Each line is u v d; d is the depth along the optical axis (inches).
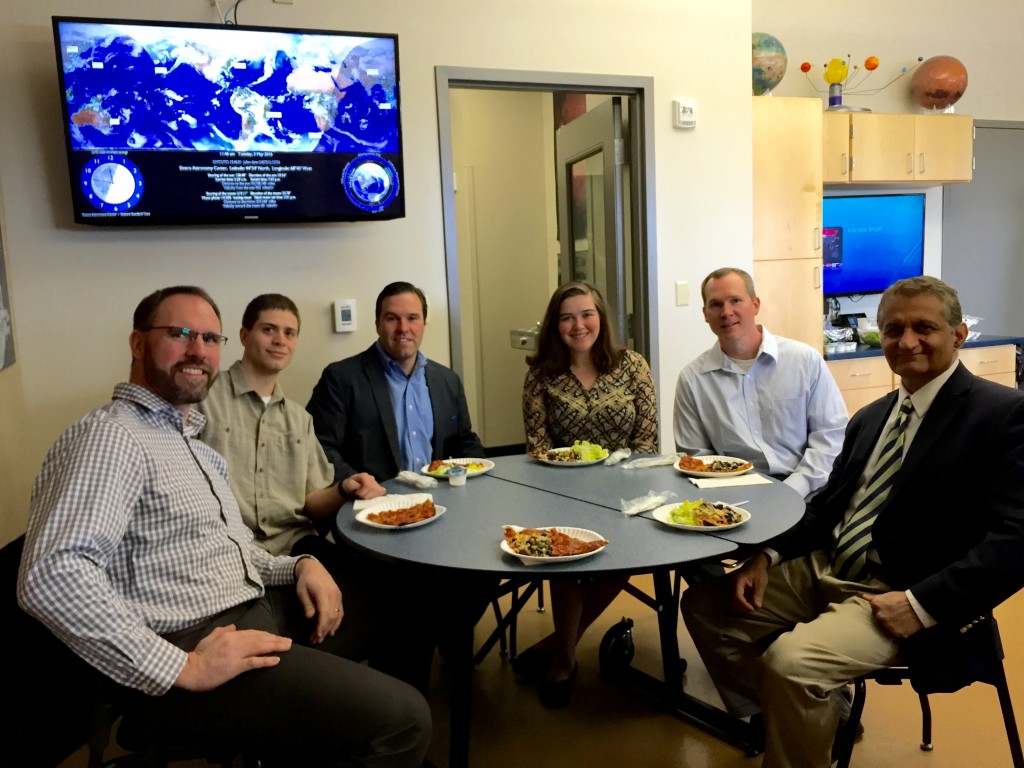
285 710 53.1
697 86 141.3
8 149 101.4
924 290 64.8
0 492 81.1
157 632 55.7
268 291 115.8
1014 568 56.0
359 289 121.2
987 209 209.2
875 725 81.1
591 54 133.0
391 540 64.9
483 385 208.4
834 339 184.4
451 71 123.7
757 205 158.1
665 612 85.7
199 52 104.2
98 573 49.7
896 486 65.8
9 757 51.9
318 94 110.7
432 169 124.3
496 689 92.4
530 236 208.5
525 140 205.2
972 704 84.9
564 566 56.5
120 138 101.7
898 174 179.8
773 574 75.9
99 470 52.0
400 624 74.2
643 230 141.3
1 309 84.7
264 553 70.2
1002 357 186.7
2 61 100.4
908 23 196.2
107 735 54.2
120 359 108.7
